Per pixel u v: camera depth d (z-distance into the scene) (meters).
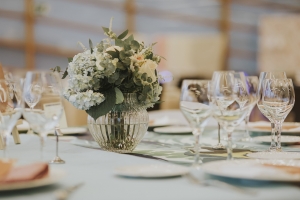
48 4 10.77
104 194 0.92
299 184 1.04
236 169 1.04
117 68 1.57
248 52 11.47
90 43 1.64
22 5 10.62
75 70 1.57
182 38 11.27
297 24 10.97
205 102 1.21
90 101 1.53
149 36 11.35
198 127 1.22
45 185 1.01
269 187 0.97
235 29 11.47
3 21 10.56
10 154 1.47
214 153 1.56
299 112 3.57
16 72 10.66
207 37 11.28
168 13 11.43
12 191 0.95
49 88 1.16
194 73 11.22
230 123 1.24
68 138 2.02
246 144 1.81
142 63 1.61
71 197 0.90
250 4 11.37
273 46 11.18
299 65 10.96
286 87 1.57
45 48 10.84
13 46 10.65
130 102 1.60
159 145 1.80
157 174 1.06
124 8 11.20
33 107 1.15
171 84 9.34
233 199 0.87
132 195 0.91
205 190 0.94
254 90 1.96
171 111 3.52
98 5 11.05
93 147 1.75
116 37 1.64
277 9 11.31
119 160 1.33
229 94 1.22
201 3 11.40
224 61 11.44
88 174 1.13
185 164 1.33
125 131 1.59
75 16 10.95
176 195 0.90
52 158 1.38
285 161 1.21
